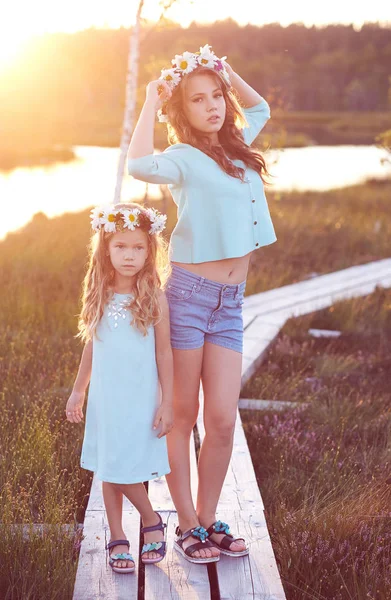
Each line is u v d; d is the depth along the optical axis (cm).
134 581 300
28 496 366
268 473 440
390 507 387
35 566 310
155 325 299
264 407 547
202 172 296
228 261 306
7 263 1007
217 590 302
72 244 1148
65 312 758
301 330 766
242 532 336
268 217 314
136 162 285
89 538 332
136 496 309
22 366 584
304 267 1104
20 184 2484
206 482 326
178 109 302
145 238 290
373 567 325
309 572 326
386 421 519
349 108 12156
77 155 4203
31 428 441
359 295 896
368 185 2383
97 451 305
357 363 667
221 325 314
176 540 323
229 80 314
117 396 296
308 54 12900
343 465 441
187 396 318
